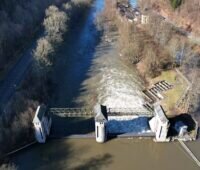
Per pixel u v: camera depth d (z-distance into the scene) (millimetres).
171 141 66375
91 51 108438
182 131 66125
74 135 67688
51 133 68875
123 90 84875
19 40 98625
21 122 66188
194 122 69500
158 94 81062
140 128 69938
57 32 100625
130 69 95562
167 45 96000
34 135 66750
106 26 127188
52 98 81875
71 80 90812
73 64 99750
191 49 94750
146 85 86500
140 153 64250
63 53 105250
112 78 91000
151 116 72812
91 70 96125
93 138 67438
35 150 64875
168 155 63688
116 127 70375
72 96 82938
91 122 72312
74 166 61094
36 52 83438
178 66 88812
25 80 80938
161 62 90500
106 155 63906
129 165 61625
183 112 72625
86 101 80438
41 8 120375
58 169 60406
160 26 104750
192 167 60875
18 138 65312
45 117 66625
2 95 75000
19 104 70625
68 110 75938
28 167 61062
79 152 64562
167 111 73875
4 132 63531
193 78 79688
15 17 103812
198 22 110062
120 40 107938
